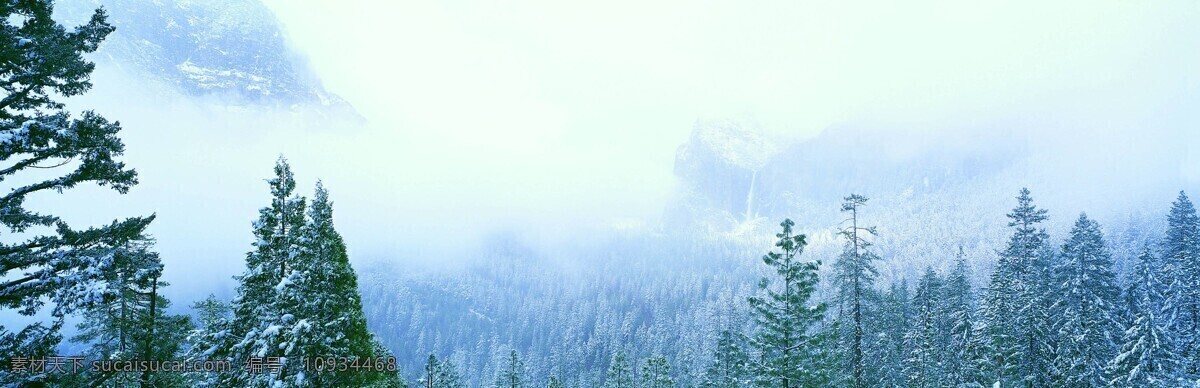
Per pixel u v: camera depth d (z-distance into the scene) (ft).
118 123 39.70
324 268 55.16
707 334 399.24
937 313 142.82
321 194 57.21
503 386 212.23
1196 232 129.29
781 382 78.18
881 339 124.16
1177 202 135.23
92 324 61.72
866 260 97.25
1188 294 118.11
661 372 187.42
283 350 52.03
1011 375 96.99
